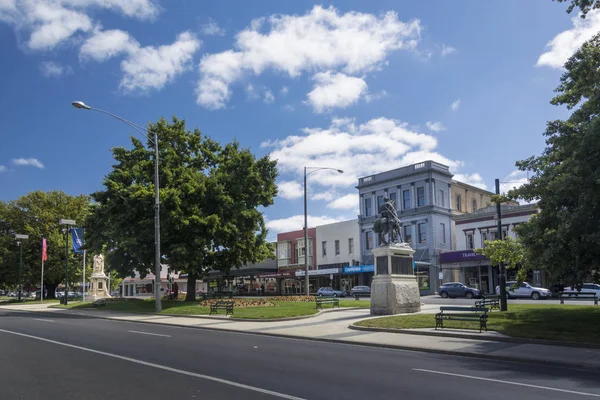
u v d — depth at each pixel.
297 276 64.44
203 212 33.47
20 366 10.48
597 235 13.08
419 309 23.61
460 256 48.50
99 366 10.41
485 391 8.04
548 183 15.48
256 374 9.47
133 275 36.16
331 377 9.18
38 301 57.88
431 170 53.03
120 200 32.62
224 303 26.11
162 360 11.24
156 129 35.03
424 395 7.72
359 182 59.84
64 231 58.91
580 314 19.41
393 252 22.97
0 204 61.62
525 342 13.79
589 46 15.12
